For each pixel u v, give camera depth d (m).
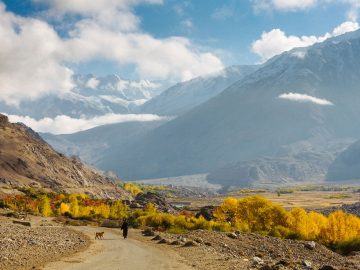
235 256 44.53
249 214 109.06
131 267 32.12
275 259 48.56
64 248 43.56
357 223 93.81
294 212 105.38
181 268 32.31
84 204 181.88
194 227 99.56
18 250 38.50
